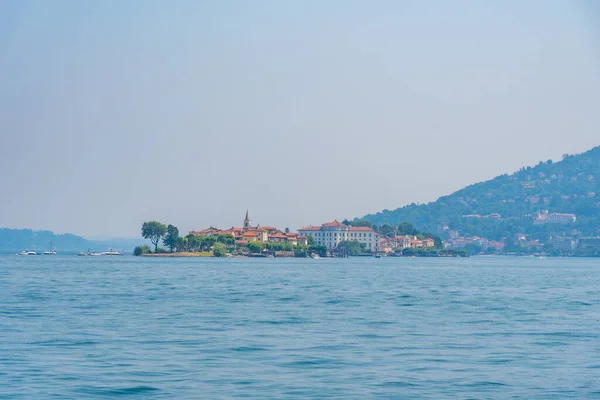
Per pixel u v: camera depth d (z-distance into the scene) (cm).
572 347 7325
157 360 6362
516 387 5447
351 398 5053
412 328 8744
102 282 18712
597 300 13650
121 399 4975
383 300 13138
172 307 11262
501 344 7488
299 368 6059
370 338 7831
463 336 8075
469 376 5812
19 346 7094
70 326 8688
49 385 5356
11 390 5200
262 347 7119
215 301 12519
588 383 5600
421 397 5106
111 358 6444
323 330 8462
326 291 15662
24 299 12769
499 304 12438
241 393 5162
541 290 17038
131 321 9250
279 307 11412
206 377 5672
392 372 5934
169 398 5006
